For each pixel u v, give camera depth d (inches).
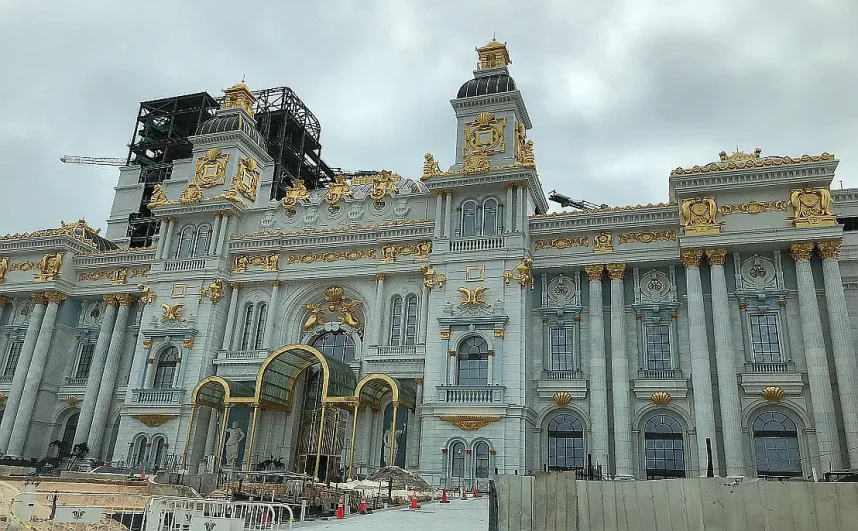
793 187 1739.7
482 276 1882.4
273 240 2162.9
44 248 2416.3
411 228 2022.6
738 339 1713.8
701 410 1636.3
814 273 1699.1
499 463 1692.9
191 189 2309.3
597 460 1695.4
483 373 1814.7
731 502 727.1
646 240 1847.9
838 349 1595.7
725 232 1738.4
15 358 2364.7
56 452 2247.8
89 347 2381.9
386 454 1894.7
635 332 1822.1
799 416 1619.1
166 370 2114.9
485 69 2169.0
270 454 1982.0
